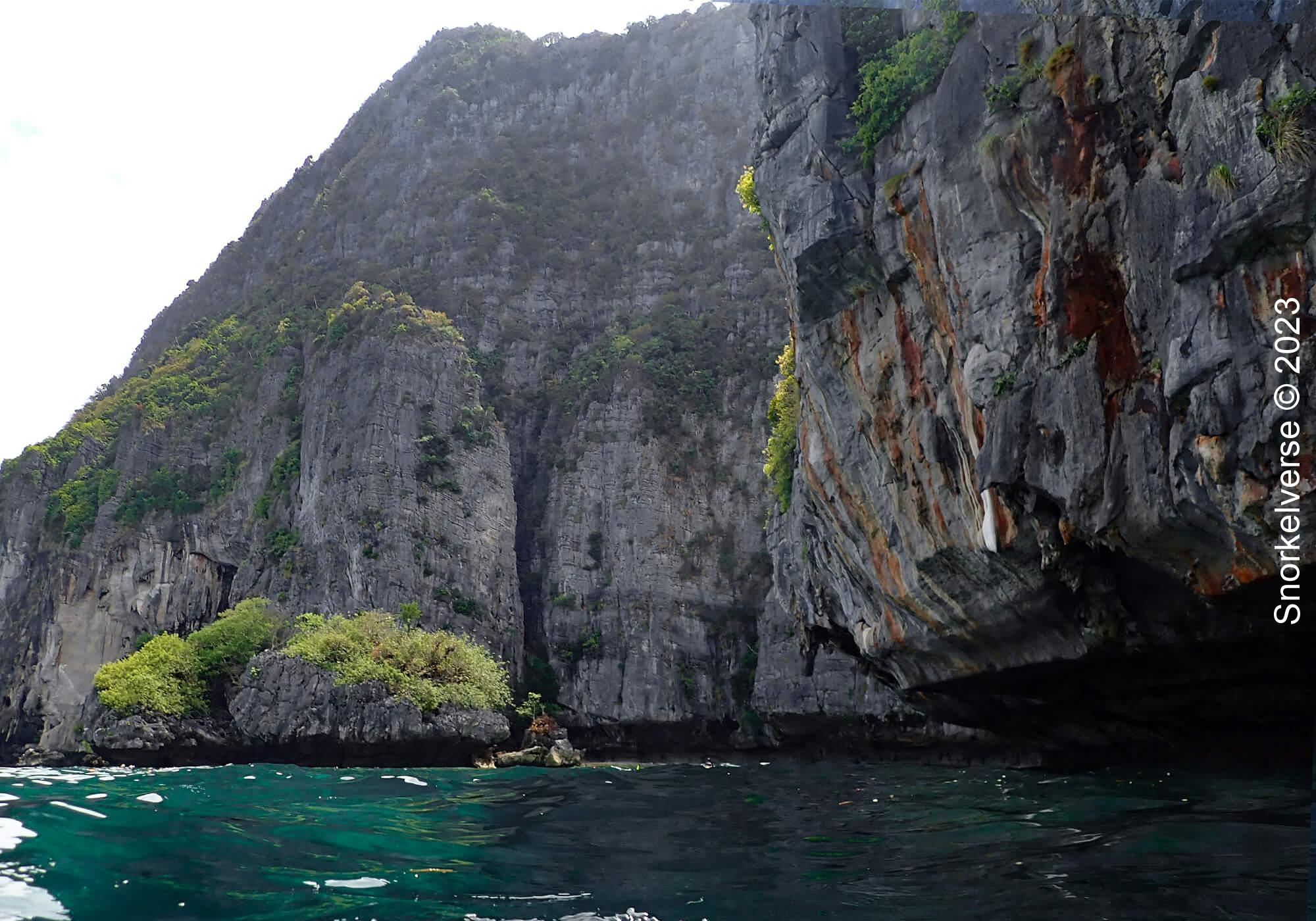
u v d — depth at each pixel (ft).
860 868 31.89
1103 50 40.86
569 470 210.79
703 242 260.01
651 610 188.34
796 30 63.16
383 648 149.48
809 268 61.26
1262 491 32.53
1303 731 50.39
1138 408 38.37
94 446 243.40
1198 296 34.73
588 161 293.23
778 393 95.04
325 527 187.73
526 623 199.31
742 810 49.24
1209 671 46.24
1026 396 43.39
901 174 53.31
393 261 264.11
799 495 82.07
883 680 79.20
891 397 58.65
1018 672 56.18
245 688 149.28
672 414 212.23
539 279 255.70
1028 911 25.11
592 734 182.19
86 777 61.72
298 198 334.03
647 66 315.58
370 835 38.58
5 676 217.77
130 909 25.68
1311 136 31.17
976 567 52.11
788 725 157.17
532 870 32.09
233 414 233.96
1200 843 31.83
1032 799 47.60
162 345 322.96
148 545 215.51
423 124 309.22
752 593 190.80
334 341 212.23
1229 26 34.22
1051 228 42.42
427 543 183.11
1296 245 31.94
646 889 29.32
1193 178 34.99
